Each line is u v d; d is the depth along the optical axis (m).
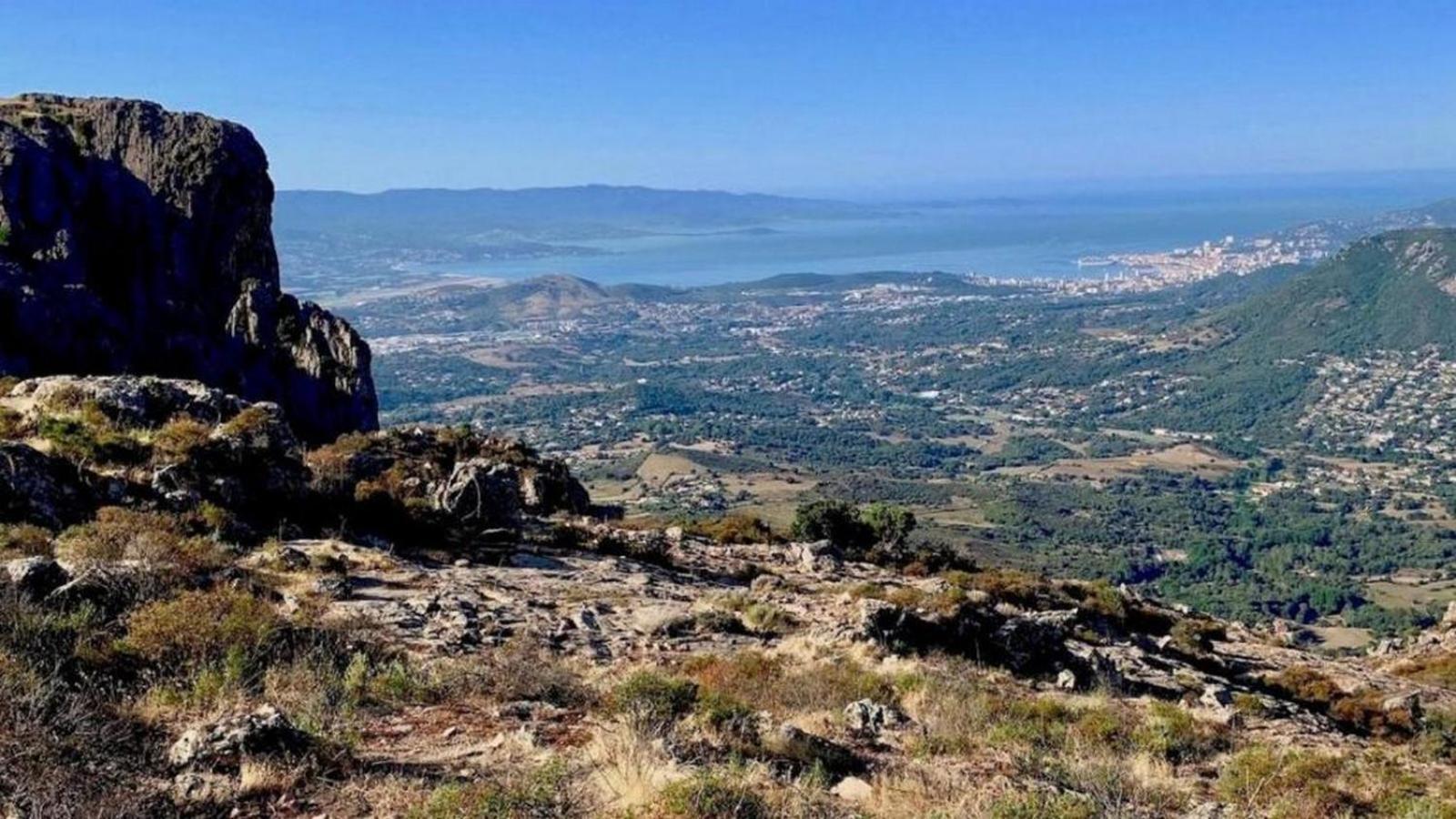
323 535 19.02
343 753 8.15
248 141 78.50
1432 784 11.55
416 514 21.27
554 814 7.18
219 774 7.50
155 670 9.75
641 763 8.14
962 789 8.97
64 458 17.28
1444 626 30.50
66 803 6.66
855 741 10.51
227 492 18.39
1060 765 10.09
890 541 34.28
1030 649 16.89
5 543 13.60
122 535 14.21
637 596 17.86
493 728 9.40
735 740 9.39
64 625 9.70
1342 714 18.20
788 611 18.08
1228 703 16.78
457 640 12.85
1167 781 10.48
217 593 11.60
